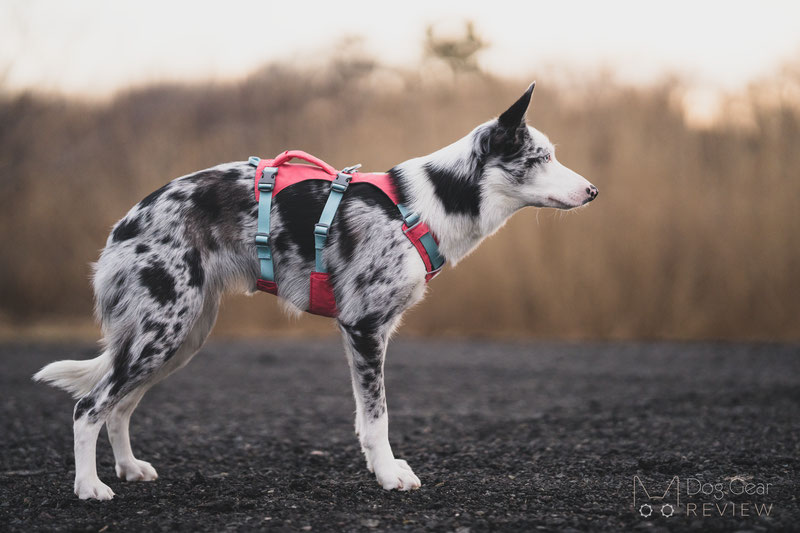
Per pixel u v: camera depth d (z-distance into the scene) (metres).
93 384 4.29
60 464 4.93
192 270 4.21
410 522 3.61
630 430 5.89
